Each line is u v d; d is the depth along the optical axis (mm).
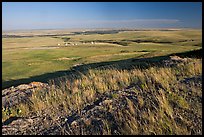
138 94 8391
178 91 8195
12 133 7180
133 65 20812
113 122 6949
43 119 7992
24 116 8492
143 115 6902
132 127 6488
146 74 10430
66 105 8641
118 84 9984
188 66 10758
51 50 89312
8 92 12148
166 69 10875
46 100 9367
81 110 8117
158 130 6250
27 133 7121
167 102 7379
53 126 7402
